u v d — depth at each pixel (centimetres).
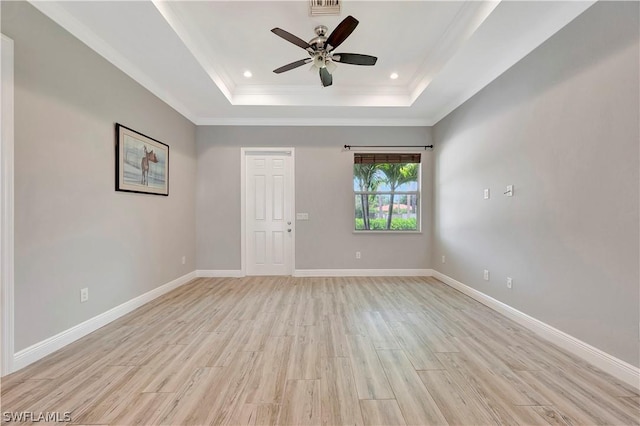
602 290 192
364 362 201
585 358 203
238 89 417
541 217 245
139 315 295
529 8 217
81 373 186
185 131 436
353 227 484
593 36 197
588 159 202
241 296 365
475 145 350
